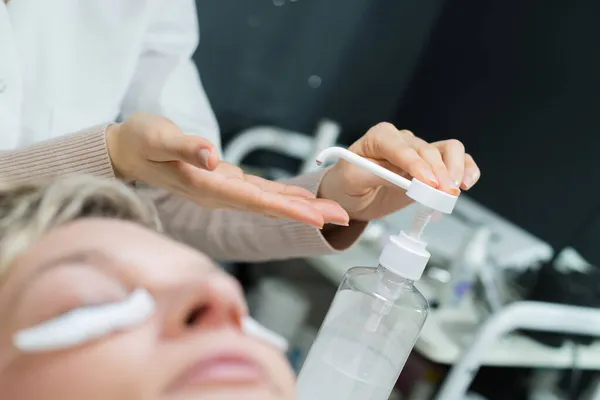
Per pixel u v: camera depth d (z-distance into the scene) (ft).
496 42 4.75
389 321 1.40
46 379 0.70
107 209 0.93
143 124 1.38
